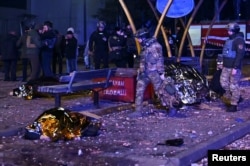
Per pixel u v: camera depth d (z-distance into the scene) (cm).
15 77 1791
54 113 834
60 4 5159
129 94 1189
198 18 4544
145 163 674
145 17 4188
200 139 807
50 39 1634
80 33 5016
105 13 4422
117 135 852
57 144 791
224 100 1173
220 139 792
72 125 829
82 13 5066
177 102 1100
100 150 748
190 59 1432
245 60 3391
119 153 725
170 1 1252
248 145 812
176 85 1155
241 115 1052
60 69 1939
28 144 792
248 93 1422
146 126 928
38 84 1286
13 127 884
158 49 1002
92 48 1689
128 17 1285
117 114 1062
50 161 696
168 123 959
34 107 1138
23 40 1667
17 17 5019
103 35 1672
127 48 1712
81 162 686
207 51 3694
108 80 1138
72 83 1013
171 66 1203
